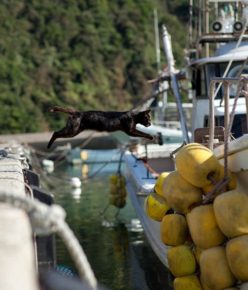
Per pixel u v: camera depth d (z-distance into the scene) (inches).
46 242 235.5
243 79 274.4
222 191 266.1
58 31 2721.5
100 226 600.1
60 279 143.9
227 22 490.3
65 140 1593.3
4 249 124.1
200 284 279.0
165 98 1146.0
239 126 409.4
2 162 362.6
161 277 414.3
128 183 582.9
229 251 251.1
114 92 2613.2
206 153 269.3
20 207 138.6
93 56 2689.5
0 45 2596.0
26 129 2278.5
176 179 274.7
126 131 372.5
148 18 2878.9
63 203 755.4
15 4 2790.4
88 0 2881.4
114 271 433.4
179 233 281.6
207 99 460.4
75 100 2493.8
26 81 2475.4
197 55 502.0
